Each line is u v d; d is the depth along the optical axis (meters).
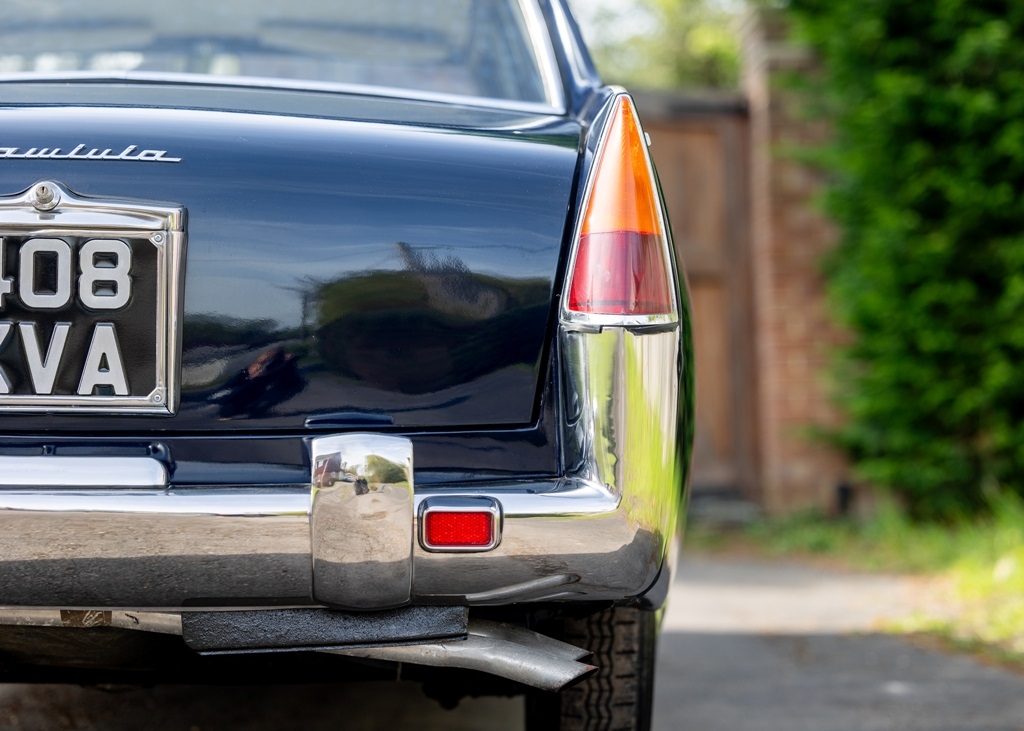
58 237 1.50
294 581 1.44
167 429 1.52
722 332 8.06
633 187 1.59
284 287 1.55
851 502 7.31
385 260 1.57
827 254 7.33
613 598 1.54
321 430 1.54
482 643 1.55
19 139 1.54
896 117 6.30
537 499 1.49
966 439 6.52
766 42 7.58
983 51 6.04
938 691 3.11
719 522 7.52
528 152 1.68
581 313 1.54
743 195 8.04
